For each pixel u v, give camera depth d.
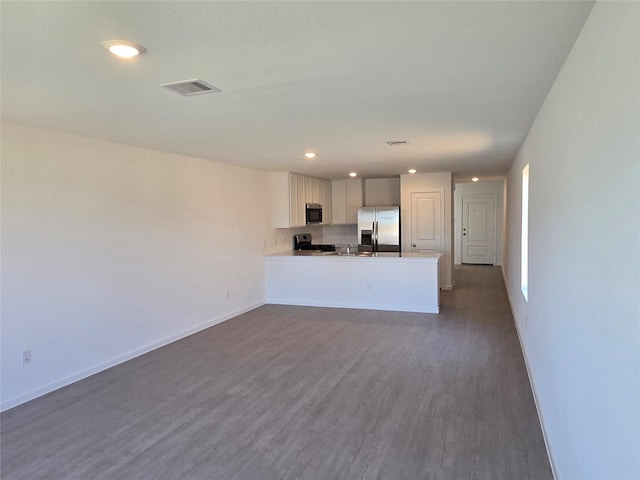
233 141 4.13
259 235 6.78
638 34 1.03
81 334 3.83
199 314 5.35
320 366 4.02
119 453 2.60
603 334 1.34
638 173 1.03
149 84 2.34
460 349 4.42
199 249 5.36
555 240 2.28
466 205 11.81
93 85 2.34
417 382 3.59
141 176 4.48
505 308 6.27
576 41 1.79
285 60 2.02
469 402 3.19
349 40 1.79
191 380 3.74
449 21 1.62
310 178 7.88
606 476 1.32
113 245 4.15
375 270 6.37
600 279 1.38
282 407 3.18
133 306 4.38
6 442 2.74
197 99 2.64
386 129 3.65
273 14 1.54
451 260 7.78
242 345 4.73
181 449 2.63
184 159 5.11
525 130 3.74
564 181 2.03
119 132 3.65
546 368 2.65
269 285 6.97
